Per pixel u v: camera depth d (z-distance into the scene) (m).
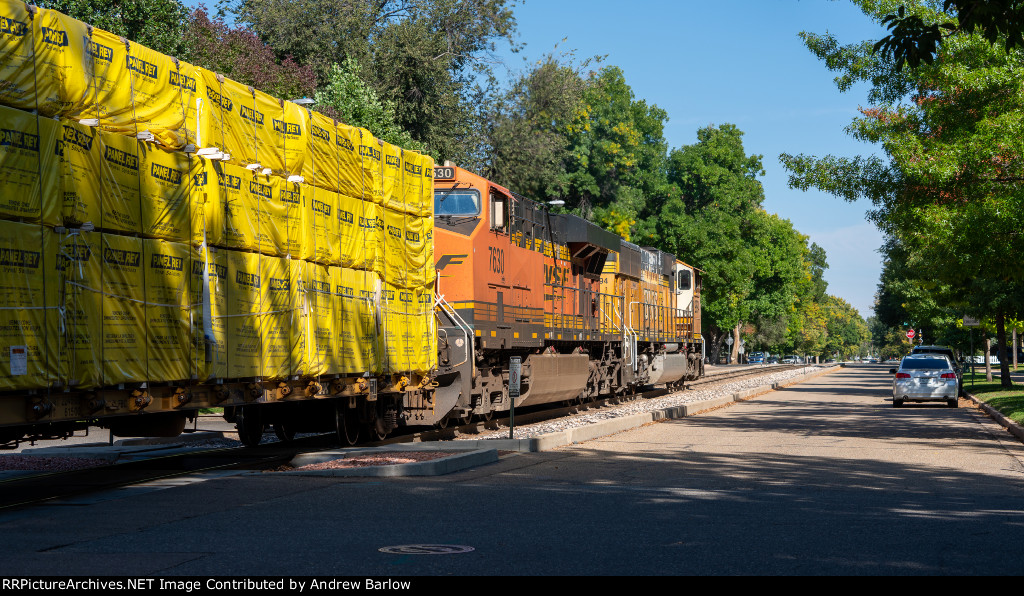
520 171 54.38
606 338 28.91
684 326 40.81
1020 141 19.20
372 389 15.65
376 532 8.48
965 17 12.45
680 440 18.61
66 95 9.17
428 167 18.05
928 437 19.25
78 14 27.09
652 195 75.31
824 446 17.38
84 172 9.36
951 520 9.41
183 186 10.86
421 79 44.84
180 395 10.84
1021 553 7.78
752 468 14.01
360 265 15.16
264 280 12.45
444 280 19.53
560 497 10.87
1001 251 20.45
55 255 8.95
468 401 19.22
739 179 78.19
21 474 13.41
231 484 11.67
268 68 33.94
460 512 9.70
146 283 10.19
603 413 25.23
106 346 9.56
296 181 13.16
